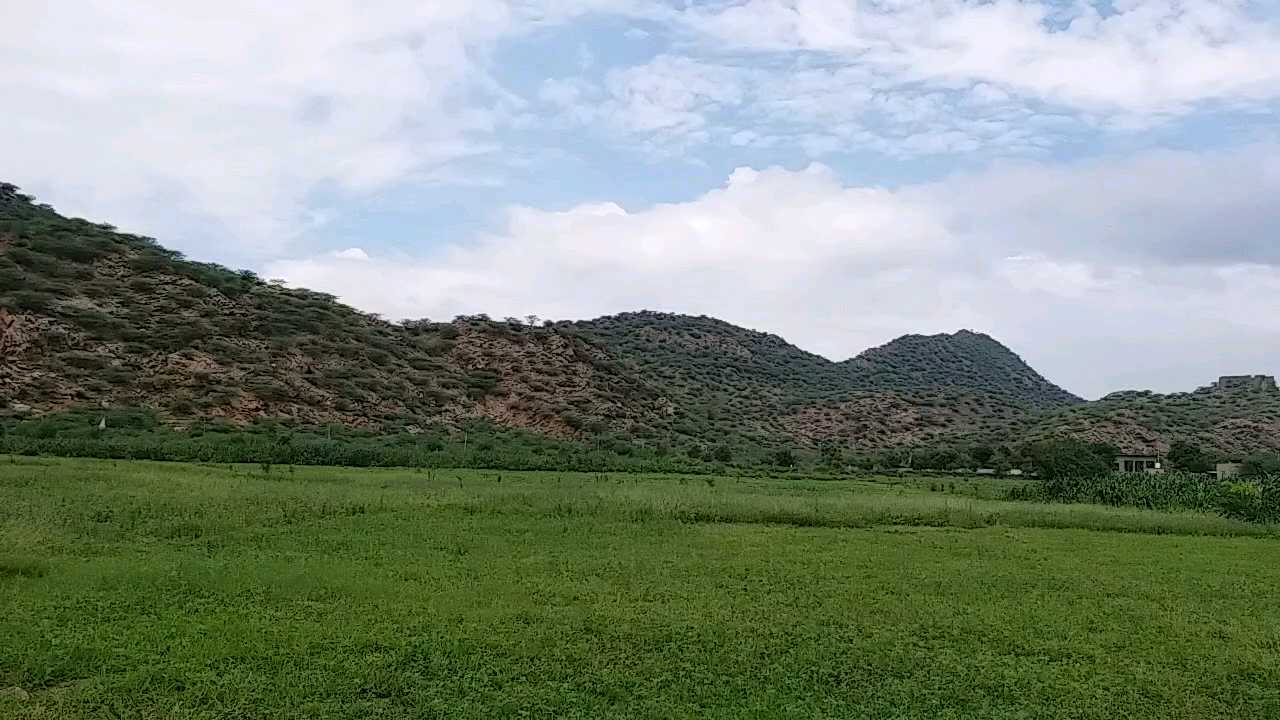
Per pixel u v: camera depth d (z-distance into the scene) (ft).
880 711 39.81
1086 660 48.11
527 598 56.24
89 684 39.11
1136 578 71.26
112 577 56.29
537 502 100.37
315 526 80.48
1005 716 39.91
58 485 95.09
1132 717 40.40
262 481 112.37
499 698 39.34
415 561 66.85
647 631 49.62
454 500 100.12
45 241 245.65
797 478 189.16
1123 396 372.38
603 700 39.81
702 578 64.95
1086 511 117.19
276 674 40.86
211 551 68.03
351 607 52.19
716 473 191.62
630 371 333.42
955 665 46.32
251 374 223.71
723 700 40.24
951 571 71.46
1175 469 238.68
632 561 70.33
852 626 52.70
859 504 112.37
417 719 36.99
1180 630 54.44
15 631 44.83
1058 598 62.54
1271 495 121.19
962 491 161.99
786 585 63.67
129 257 258.37
